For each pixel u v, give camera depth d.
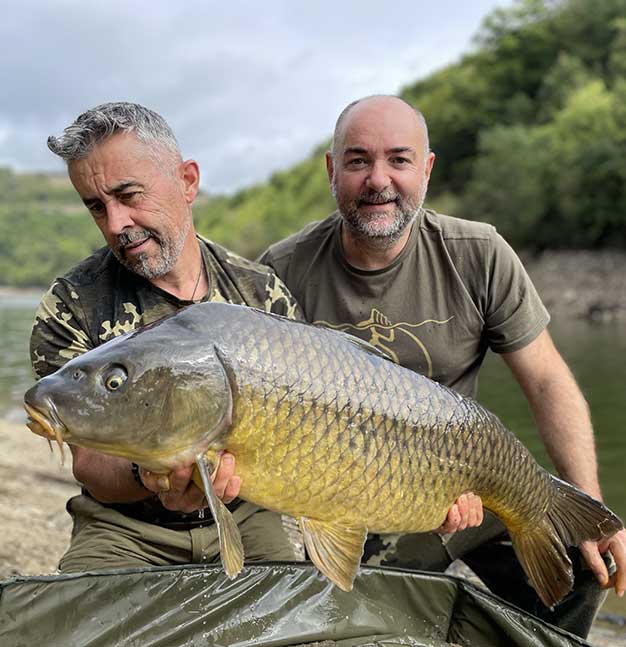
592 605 0.95
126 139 0.83
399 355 1.08
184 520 0.90
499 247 1.07
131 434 0.67
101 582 0.75
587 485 0.99
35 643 0.72
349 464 0.74
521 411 3.31
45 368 0.88
